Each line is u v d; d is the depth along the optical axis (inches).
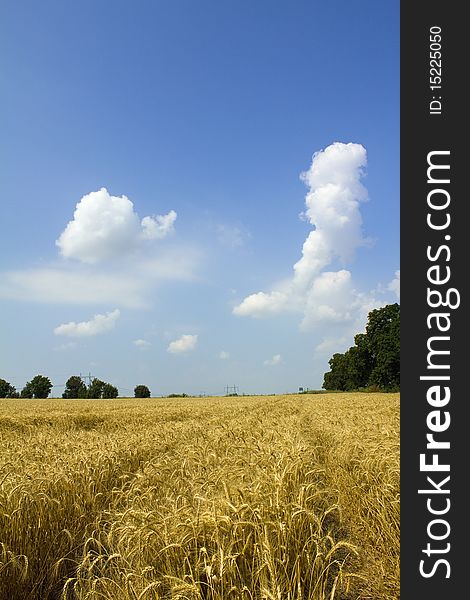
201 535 173.2
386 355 3405.5
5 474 273.7
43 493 241.6
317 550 164.7
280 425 609.6
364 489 285.9
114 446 408.2
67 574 226.2
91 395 4653.1
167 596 161.5
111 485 325.1
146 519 184.5
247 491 194.4
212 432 530.9
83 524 260.2
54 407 1530.5
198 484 240.7
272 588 147.1
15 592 198.4
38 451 377.1
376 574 216.8
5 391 4544.8
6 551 198.8
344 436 460.1
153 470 295.9
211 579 156.6
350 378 4114.2
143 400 2687.0
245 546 167.6
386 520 244.1
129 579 166.1
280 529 169.8
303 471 250.2
